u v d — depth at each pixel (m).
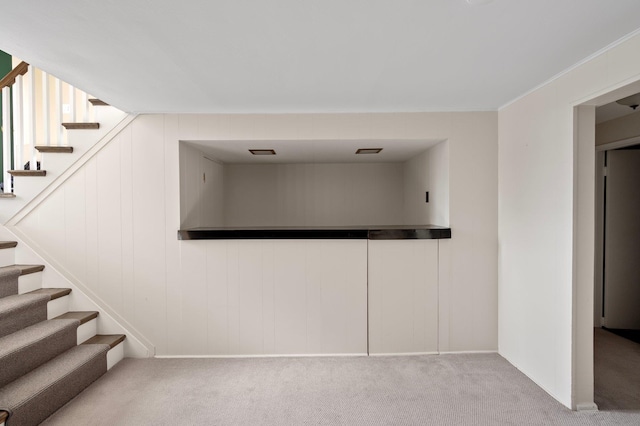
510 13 1.54
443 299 3.06
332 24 1.62
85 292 2.99
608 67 1.89
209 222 3.81
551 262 2.37
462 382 2.57
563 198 2.25
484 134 3.03
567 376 2.24
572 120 2.16
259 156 3.84
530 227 2.59
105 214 3.00
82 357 2.50
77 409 2.23
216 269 3.04
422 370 2.77
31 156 3.05
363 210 4.40
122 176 2.99
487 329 3.07
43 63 2.04
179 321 3.03
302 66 2.09
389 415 2.19
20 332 2.44
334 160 4.16
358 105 2.86
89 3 1.43
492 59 2.02
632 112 3.16
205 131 3.00
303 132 3.01
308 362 2.94
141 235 3.01
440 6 1.47
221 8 1.47
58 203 2.99
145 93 2.54
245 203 4.38
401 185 4.41
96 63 2.03
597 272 3.77
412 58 1.99
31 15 1.53
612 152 3.70
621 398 2.35
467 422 2.11
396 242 3.06
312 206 4.38
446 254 3.05
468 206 3.04
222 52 1.90
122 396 2.40
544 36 1.75
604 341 3.37
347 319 3.06
